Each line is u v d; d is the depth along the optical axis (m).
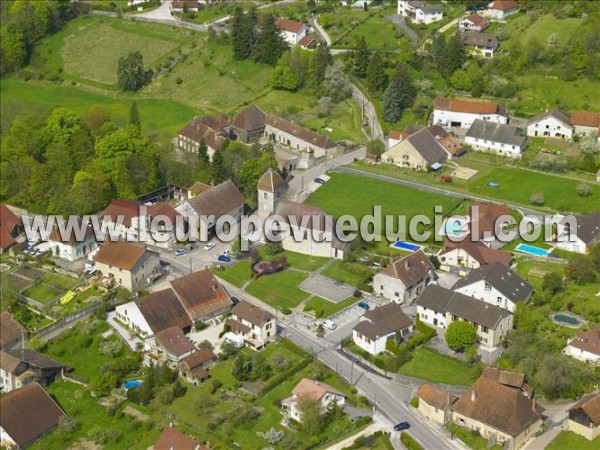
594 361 177.25
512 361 178.88
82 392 182.50
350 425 164.62
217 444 162.38
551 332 187.25
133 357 188.50
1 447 169.38
